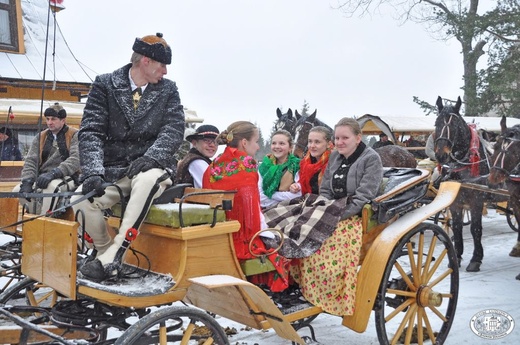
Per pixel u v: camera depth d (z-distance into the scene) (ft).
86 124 12.37
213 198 12.39
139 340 11.13
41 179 18.11
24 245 12.33
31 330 11.07
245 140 13.52
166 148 12.26
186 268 11.54
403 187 15.53
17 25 44.27
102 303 12.39
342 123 15.28
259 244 13.21
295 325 14.48
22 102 38.24
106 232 12.39
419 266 15.80
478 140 28.58
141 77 12.76
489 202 27.09
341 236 14.47
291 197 16.65
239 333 17.78
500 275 25.48
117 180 12.23
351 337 17.48
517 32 80.23
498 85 81.35
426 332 17.08
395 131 55.62
